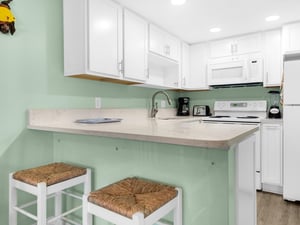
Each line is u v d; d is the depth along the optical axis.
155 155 1.23
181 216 1.10
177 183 1.16
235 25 2.72
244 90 3.40
